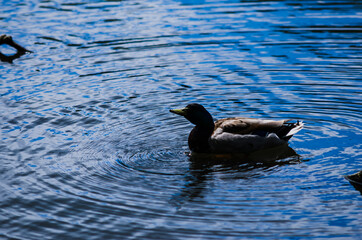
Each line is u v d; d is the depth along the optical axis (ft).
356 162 31.71
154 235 24.31
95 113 40.63
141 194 28.30
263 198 27.58
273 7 73.26
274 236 23.99
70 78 48.85
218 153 34.27
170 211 26.40
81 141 35.53
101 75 49.44
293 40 58.18
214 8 73.46
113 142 35.42
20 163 32.27
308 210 26.20
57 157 33.14
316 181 29.48
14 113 40.63
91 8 75.10
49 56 55.57
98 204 27.22
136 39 60.18
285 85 45.68
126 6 75.82
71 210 26.71
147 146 34.96
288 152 33.99
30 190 28.89
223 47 56.59
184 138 36.37
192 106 34.14
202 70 50.06
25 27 65.92
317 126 37.65
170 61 52.80
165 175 30.73
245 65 51.01
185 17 69.00
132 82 47.55
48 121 39.04
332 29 61.72
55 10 74.18
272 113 40.19
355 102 41.52
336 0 76.59
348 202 26.91
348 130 36.65
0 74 50.70
